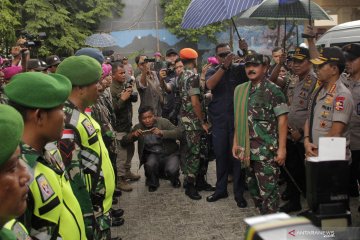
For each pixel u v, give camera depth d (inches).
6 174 41.3
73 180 74.4
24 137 58.5
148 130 187.9
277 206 132.0
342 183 42.8
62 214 62.7
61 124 61.6
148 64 222.5
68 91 62.2
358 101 140.3
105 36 516.7
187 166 177.5
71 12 614.5
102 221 85.7
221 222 150.3
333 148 47.1
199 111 171.8
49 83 59.1
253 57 129.7
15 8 536.7
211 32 634.8
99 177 83.2
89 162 80.9
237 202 165.5
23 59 147.2
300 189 149.7
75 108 80.4
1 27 377.1
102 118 131.3
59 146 73.4
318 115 122.3
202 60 660.1
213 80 161.5
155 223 151.6
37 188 56.3
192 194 177.3
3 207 41.7
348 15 460.1
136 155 264.1
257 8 187.8
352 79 144.1
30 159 56.7
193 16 152.8
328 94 119.9
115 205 172.2
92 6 629.9
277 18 188.4
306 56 150.4
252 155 131.4
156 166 189.8
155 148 192.1
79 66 80.4
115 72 188.4
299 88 154.4
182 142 190.1
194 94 169.5
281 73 188.2
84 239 68.8
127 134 190.1
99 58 120.3
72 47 573.6
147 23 663.1
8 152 40.1
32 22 542.6
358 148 142.8
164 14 661.9
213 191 185.9
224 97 164.9
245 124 133.5
